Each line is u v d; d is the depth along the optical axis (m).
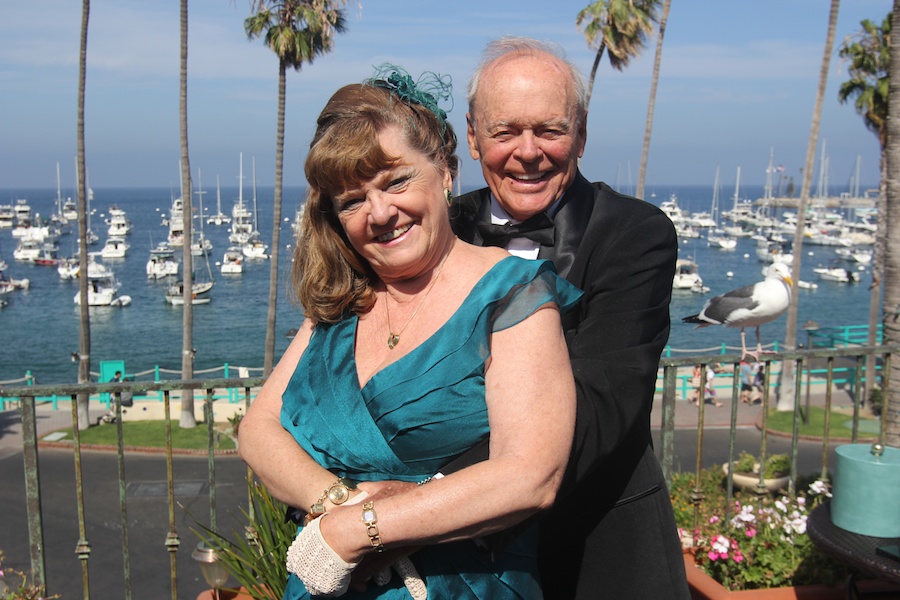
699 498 3.64
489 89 1.94
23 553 11.35
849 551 2.69
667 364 3.35
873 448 2.88
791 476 3.87
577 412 1.66
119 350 45.41
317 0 20.20
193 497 14.25
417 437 1.56
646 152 23.77
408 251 1.60
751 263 89.19
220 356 42.97
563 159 1.93
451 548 1.59
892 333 5.19
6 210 177.25
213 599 3.25
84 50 20.44
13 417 21.20
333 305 1.72
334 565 1.45
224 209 192.38
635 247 1.83
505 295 1.57
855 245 104.50
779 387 20.83
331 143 1.56
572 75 1.95
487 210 2.14
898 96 5.55
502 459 1.44
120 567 10.77
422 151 1.60
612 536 1.93
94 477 15.81
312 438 1.67
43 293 66.44
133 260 91.94
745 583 3.48
